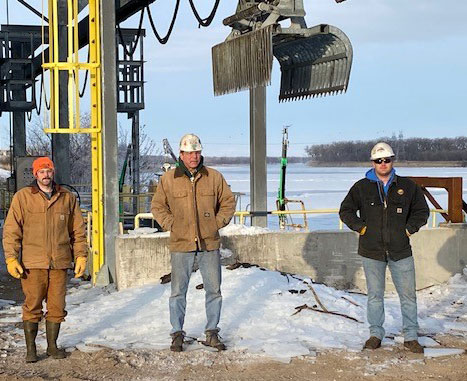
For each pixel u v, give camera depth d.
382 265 6.39
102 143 10.22
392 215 6.30
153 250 9.32
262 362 5.95
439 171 143.88
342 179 95.19
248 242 9.60
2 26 21.72
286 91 11.34
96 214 10.27
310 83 10.76
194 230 6.21
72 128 10.12
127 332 7.00
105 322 7.41
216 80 10.85
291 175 121.12
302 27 10.02
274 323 7.12
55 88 10.05
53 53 10.33
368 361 6.00
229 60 10.48
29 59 21.62
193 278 8.63
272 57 9.52
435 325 7.38
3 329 7.32
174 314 6.29
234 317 7.30
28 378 5.55
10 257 5.83
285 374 5.64
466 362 5.99
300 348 6.28
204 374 5.64
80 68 10.08
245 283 8.29
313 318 7.27
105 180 10.12
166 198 6.30
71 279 11.13
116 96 10.21
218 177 6.32
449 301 8.80
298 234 9.73
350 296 8.34
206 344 6.39
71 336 6.86
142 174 45.62
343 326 7.14
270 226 23.67
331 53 10.33
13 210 5.90
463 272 9.94
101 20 10.20
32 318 5.98
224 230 9.65
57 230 5.97
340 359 6.04
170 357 6.09
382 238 6.32
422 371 5.73
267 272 8.84
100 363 5.94
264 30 9.62
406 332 6.34
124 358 6.07
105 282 10.05
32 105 21.95
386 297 9.09
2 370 5.79
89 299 8.89
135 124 22.73
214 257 6.34
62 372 5.73
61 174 16.97
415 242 9.88
